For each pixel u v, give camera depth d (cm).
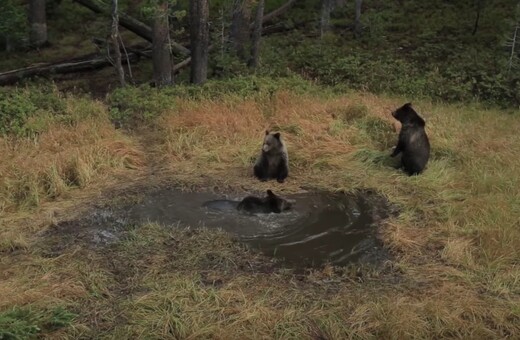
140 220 700
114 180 817
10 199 735
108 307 521
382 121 1027
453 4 1970
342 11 1967
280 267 599
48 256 611
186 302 521
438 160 898
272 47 1612
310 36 1791
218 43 1481
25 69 1499
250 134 973
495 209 702
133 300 527
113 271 580
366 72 1392
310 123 1001
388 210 746
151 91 1201
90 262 595
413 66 1470
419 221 707
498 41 1598
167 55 1363
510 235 638
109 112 1087
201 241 641
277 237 664
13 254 615
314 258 620
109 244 638
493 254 612
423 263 609
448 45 1617
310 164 884
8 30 1580
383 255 629
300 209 737
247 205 721
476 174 828
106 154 866
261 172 831
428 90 1324
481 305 529
